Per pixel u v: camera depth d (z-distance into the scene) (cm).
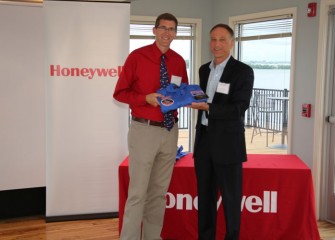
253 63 520
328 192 410
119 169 330
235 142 282
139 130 280
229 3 532
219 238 336
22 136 386
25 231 374
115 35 384
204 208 303
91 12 377
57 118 384
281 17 450
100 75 386
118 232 371
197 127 297
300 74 423
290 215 326
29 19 373
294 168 324
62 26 374
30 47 377
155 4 541
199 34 565
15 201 408
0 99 375
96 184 400
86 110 387
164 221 340
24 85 379
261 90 631
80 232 372
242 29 526
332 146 402
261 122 652
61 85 380
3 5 365
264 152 593
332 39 393
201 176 299
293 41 429
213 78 290
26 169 392
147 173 284
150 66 277
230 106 272
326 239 363
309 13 402
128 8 385
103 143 396
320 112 400
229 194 287
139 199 286
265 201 327
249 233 331
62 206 396
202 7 564
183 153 367
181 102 264
